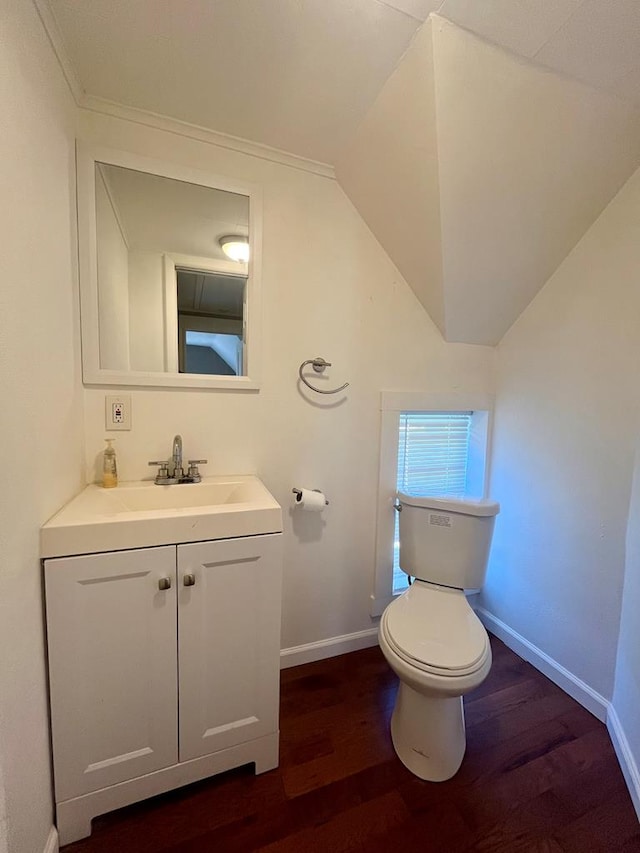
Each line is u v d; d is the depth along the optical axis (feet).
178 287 4.52
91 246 4.06
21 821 2.61
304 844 3.29
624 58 3.32
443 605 4.63
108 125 4.07
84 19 3.09
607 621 4.63
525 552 5.85
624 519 4.46
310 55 3.43
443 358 6.10
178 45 3.34
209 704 3.63
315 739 4.32
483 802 3.66
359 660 5.70
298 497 5.07
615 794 3.77
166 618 3.37
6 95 2.40
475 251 4.83
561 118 3.79
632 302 4.42
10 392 2.48
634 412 4.37
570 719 4.68
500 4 2.93
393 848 3.28
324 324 5.29
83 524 3.06
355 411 5.60
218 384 4.77
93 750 3.25
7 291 2.44
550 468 5.46
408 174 4.33
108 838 3.30
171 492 4.35
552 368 5.44
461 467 6.89
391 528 5.97
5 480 2.41
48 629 3.01
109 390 4.32
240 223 4.70
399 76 3.60
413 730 3.99
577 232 4.93
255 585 3.68
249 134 4.48
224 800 3.63
